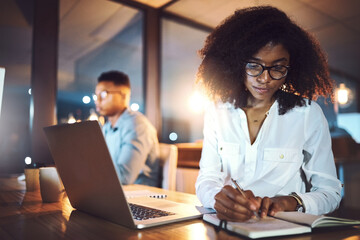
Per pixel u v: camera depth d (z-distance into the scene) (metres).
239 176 1.30
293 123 1.26
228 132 1.33
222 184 1.25
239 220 0.84
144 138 2.21
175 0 3.29
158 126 3.46
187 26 3.80
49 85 2.72
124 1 3.27
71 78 5.86
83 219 0.96
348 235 0.78
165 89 6.79
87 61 5.07
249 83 1.16
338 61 6.03
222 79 1.30
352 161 3.83
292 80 1.25
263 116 1.30
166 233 0.79
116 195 0.82
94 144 0.81
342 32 4.62
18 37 4.05
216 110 1.39
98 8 3.38
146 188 1.65
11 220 0.97
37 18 2.71
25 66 5.11
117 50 4.64
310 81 1.24
